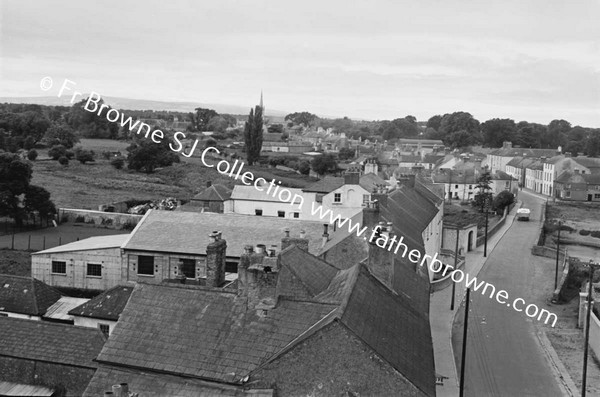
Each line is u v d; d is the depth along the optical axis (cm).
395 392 2772
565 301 8088
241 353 3047
